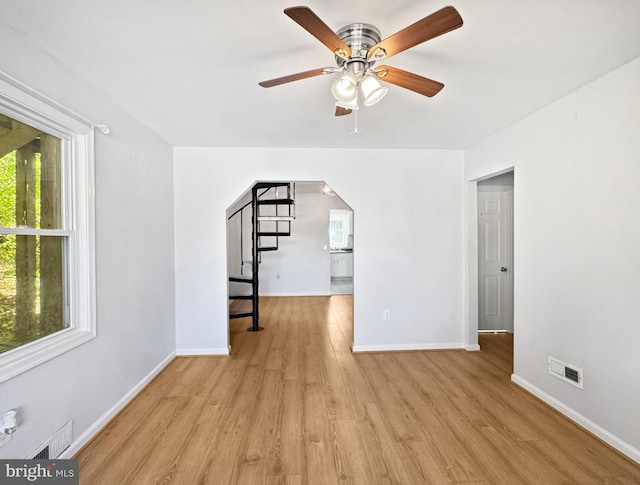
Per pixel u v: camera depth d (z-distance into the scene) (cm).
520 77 204
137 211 273
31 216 178
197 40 163
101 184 223
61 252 198
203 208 359
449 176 377
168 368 325
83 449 198
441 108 253
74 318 204
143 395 269
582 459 189
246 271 707
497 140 311
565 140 232
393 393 272
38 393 168
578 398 223
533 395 266
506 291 446
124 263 252
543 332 255
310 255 718
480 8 141
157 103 240
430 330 379
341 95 156
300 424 226
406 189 374
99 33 158
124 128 252
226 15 144
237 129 299
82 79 202
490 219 443
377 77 165
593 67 193
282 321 508
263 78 203
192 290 360
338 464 186
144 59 181
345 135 320
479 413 240
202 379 299
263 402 257
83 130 202
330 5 140
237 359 350
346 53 147
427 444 204
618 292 196
